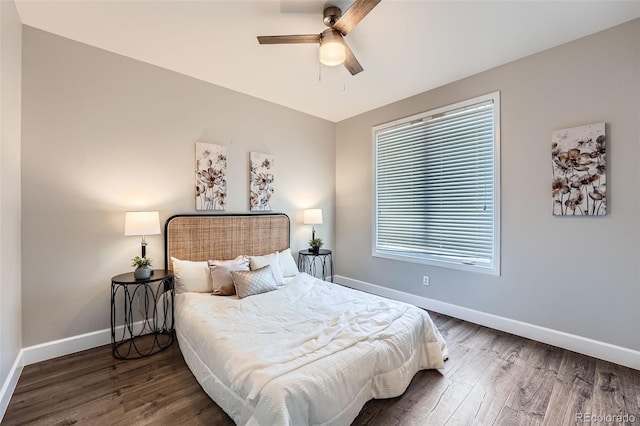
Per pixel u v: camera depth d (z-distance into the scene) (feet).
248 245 11.35
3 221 5.85
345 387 4.93
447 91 10.55
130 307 8.60
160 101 9.35
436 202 11.08
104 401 5.84
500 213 9.25
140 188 8.98
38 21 7.05
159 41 7.93
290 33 7.58
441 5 6.42
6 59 6.05
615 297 7.27
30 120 7.22
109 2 6.43
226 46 8.18
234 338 5.74
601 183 7.36
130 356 7.66
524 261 8.78
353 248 14.29
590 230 7.62
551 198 8.23
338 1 6.37
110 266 8.44
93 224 8.17
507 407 5.68
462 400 5.88
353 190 14.26
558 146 8.03
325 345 5.49
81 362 7.33
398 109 12.25
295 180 13.37
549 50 8.20
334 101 12.33
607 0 6.25
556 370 6.95
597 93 7.44
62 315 7.68
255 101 11.82
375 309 7.29
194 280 8.89
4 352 5.75
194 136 10.12
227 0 6.36
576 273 7.85
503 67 9.12
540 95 8.38
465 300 10.18
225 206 10.91
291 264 11.49
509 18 6.87
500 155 9.21
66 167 7.74
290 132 13.10
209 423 5.24
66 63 7.73
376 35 7.55
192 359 6.48
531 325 8.64
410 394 6.07
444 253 10.82
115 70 8.50
